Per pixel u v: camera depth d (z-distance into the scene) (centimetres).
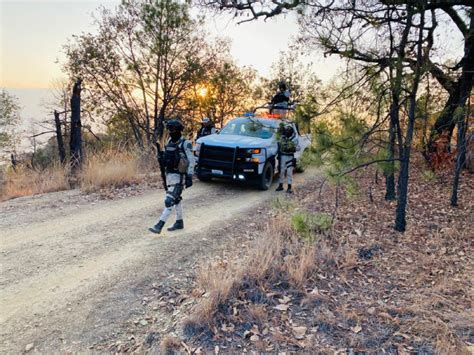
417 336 324
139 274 441
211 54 1552
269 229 554
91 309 370
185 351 307
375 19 486
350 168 458
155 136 1441
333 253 483
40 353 309
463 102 667
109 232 582
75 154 1028
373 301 385
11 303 378
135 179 928
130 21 1484
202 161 880
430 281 430
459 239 541
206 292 393
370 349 310
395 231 577
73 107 1027
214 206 744
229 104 1631
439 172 904
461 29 733
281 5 637
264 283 407
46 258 483
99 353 310
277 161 938
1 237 556
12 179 986
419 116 558
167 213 560
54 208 712
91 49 1517
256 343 316
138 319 356
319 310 363
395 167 489
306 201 755
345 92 478
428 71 506
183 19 1402
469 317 352
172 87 1584
